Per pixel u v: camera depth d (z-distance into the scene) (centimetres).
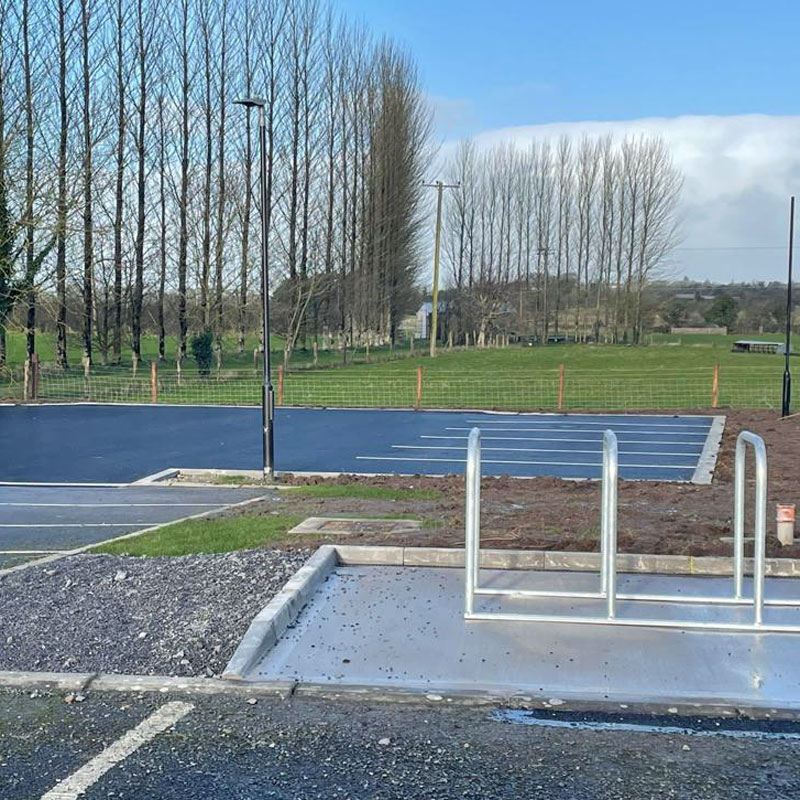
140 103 4519
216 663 538
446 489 1320
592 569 730
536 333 8188
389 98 5878
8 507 1223
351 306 5931
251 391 3338
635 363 4838
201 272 4903
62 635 589
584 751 427
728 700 483
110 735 446
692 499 1070
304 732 449
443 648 564
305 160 5288
